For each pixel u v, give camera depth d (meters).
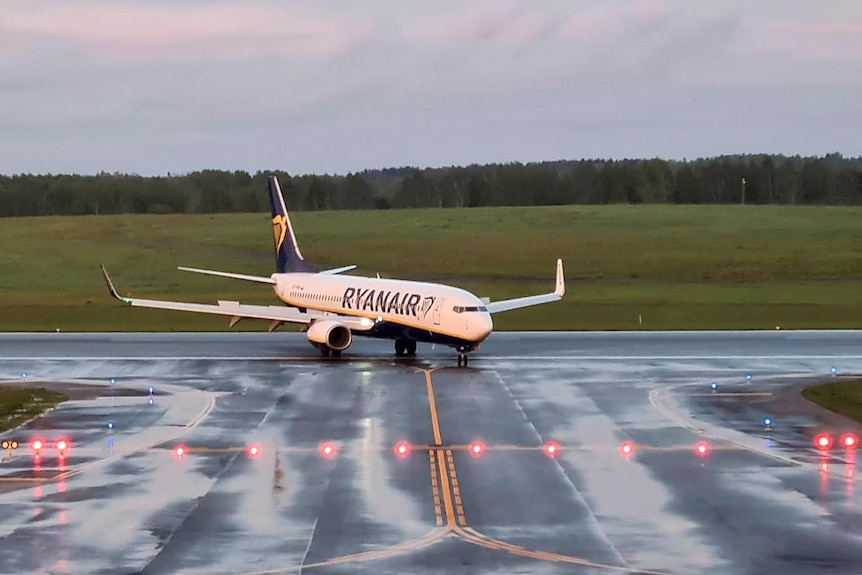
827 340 161.62
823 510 62.47
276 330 180.50
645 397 104.88
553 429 87.75
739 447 80.75
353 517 60.81
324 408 97.81
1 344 157.38
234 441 82.62
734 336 168.12
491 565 52.34
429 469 72.88
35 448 78.69
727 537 57.03
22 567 52.16
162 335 171.50
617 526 59.12
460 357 129.62
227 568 51.91
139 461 75.56
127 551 54.59
